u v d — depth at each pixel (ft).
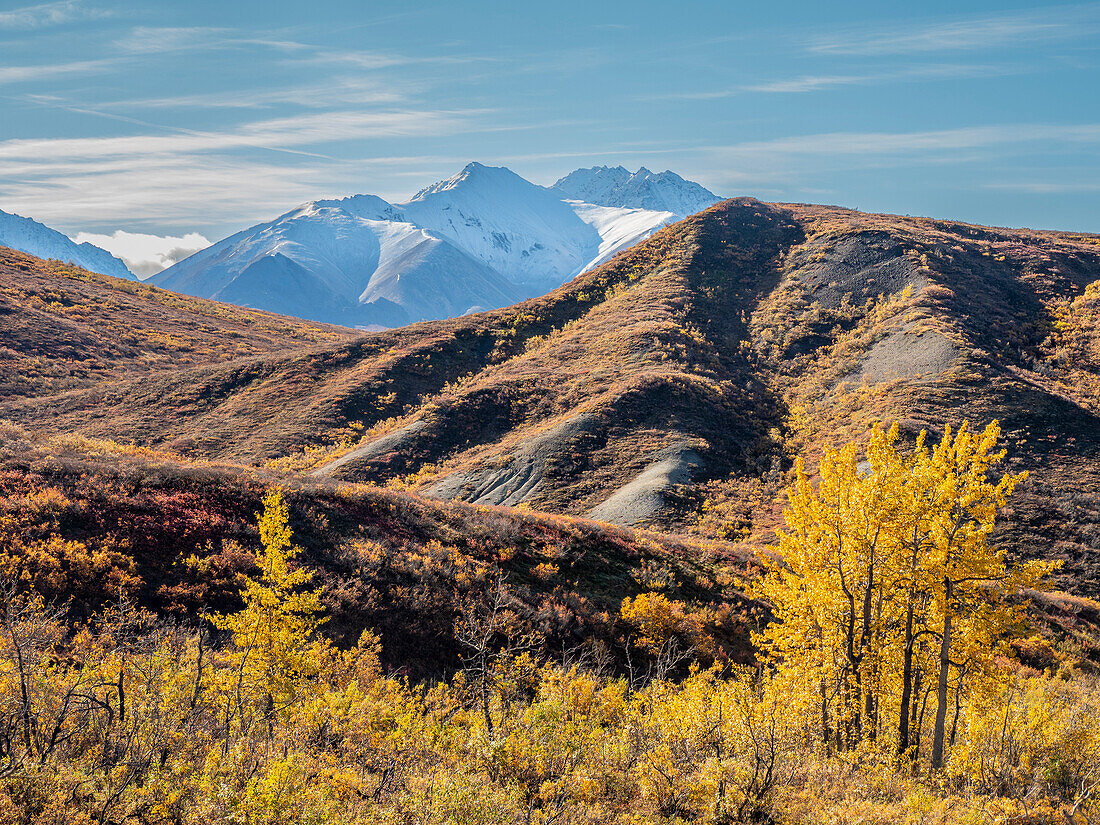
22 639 34.53
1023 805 33.12
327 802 25.36
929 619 46.65
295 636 47.78
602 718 42.24
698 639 76.13
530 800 28.96
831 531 48.34
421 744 36.94
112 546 64.54
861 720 46.52
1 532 61.52
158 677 37.83
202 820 23.08
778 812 29.58
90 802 23.50
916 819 29.96
